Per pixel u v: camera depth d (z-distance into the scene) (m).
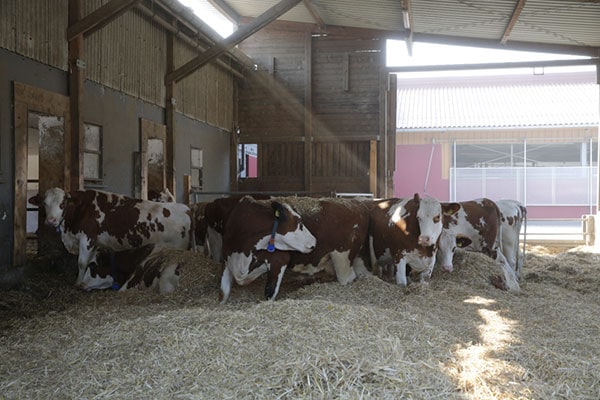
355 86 16.16
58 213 7.53
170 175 12.20
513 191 25.16
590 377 3.79
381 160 15.99
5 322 5.71
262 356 3.78
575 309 6.15
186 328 4.27
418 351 4.00
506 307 6.02
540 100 26.83
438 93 28.78
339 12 14.35
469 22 12.51
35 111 8.04
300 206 6.58
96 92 9.64
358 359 3.62
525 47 13.62
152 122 11.56
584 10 10.71
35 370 4.02
